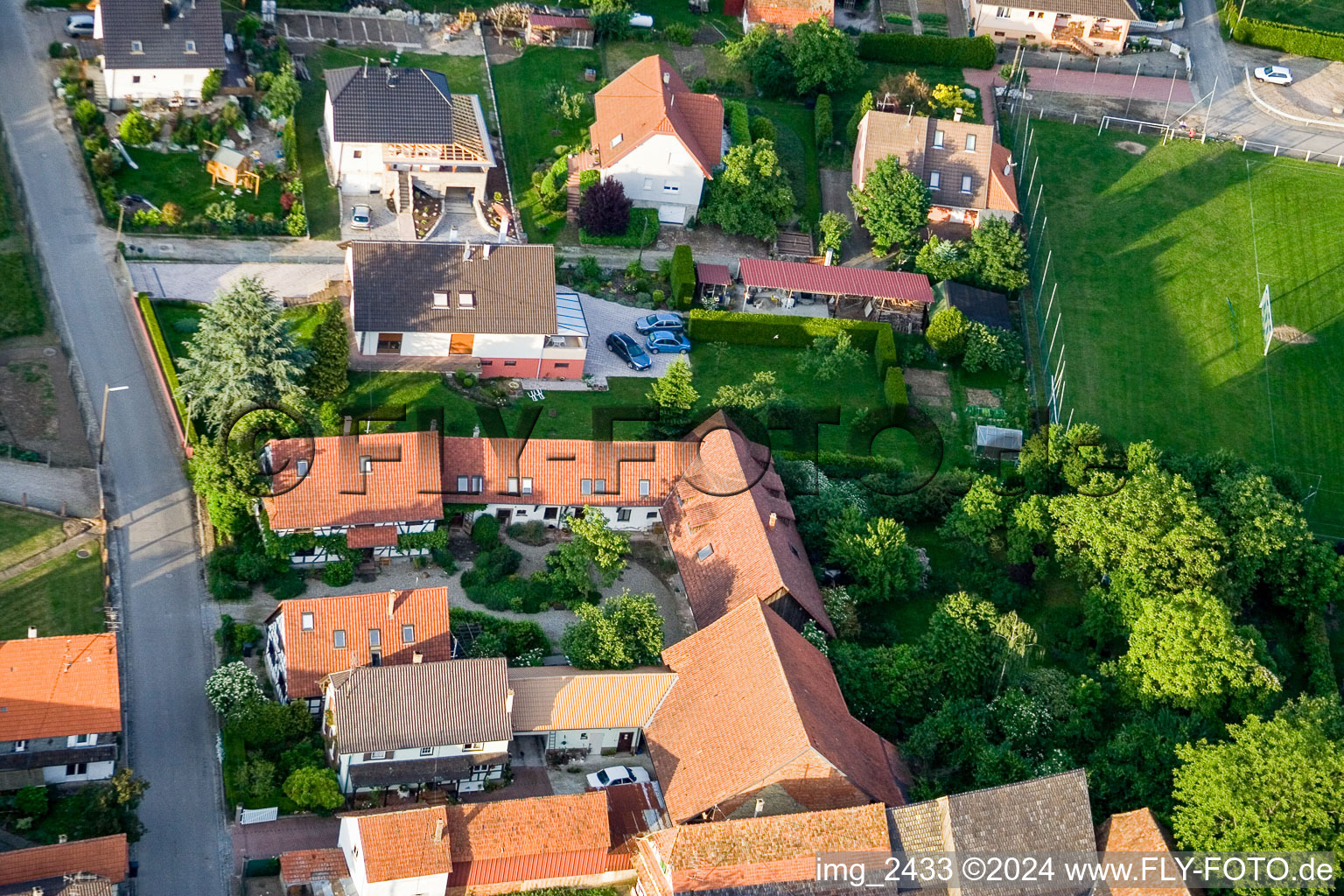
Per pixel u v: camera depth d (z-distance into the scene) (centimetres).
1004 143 16762
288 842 10000
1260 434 14288
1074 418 14112
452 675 10456
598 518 11788
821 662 11000
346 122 14625
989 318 14625
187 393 12156
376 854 9438
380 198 14912
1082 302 15250
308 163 14975
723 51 17375
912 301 14612
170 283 13538
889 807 9825
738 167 15175
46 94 14962
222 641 11044
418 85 14950
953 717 10750
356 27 16600
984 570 12450
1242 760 9856
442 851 9556
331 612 10700
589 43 17100
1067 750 10750
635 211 15238
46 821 9838
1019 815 9700
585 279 14650
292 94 15200
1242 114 17700
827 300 14825
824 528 12312
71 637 10081
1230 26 18825
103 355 12838
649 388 13712
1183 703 10775
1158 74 18062
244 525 11662
